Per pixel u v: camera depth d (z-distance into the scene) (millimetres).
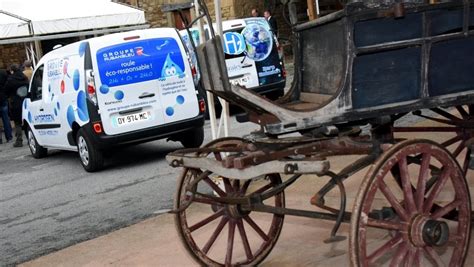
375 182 3334
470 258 4227
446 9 3715
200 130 10078
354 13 3498
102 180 8898
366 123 4027
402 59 3697
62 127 10109
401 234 3527
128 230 6176
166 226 6109
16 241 6422
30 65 15898
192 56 9633
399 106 3689
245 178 3650
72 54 9547
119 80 9133
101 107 9062
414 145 3473
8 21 15406
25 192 8898
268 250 4652
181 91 9516
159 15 22312
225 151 4207
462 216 3738
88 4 17219
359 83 3615
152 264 5059
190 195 4266
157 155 10352
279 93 13469
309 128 3672
